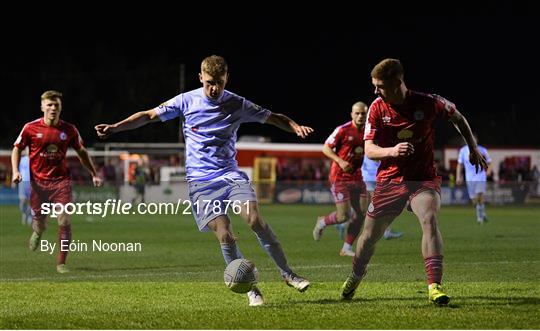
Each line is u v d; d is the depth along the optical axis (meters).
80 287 21.97
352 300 19.20
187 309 18.03
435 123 18.38
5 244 34.78
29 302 19.42
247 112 18.55
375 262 28.02
